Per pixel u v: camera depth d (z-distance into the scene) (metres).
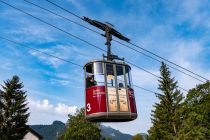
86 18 16.64
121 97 17.66
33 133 67.38
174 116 61.12
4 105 56.09
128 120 18.28
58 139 62.59
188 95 67.31
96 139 58.25
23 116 56.09
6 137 54.25
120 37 18.06
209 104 64.25
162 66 64.81
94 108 17.12
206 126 65.62
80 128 58.31
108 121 18.22
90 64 17.83
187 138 58.88
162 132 61.00
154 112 64.88
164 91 63.28
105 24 17.66
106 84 17.39
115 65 17.97
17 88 58.03
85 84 17.92
